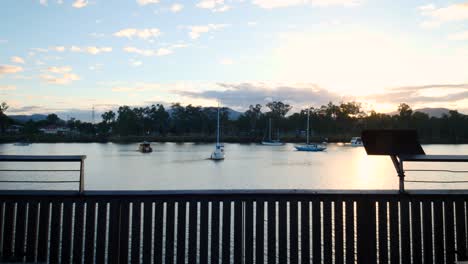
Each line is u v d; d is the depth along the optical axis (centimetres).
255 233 581
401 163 571
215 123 14725
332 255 564
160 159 6969
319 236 564
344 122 13325
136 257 550
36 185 2705
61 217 559
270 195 564
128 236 557
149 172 4969
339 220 567
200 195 559
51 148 10988
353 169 5462
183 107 15162
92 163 6125
